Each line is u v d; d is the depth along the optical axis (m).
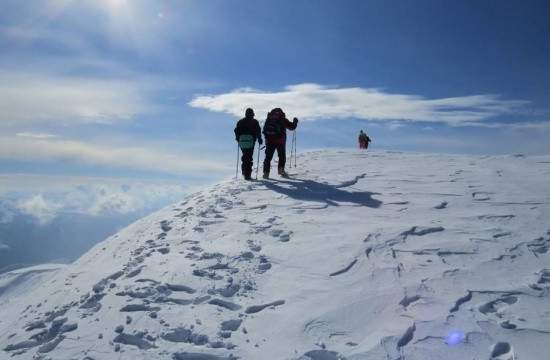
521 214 7.96
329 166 15.35
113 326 5.07
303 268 6.09
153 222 10.15
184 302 5.44
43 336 5.30
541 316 4.52
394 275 5.61
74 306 5.96
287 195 10.66
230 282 5.84
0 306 8.58
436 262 5.95
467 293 5.04
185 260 6.79
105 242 10.55
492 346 4.03
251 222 8.48
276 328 4.70
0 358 4.99
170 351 4.43
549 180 10.99
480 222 7.60
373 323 4.60
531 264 5.82
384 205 9.12
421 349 4.06
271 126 13.37
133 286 6.10
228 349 4.40
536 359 3.82
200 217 9.30
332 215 8.56
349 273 5.80
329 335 4.47
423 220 7.83
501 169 13.14
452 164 14.73
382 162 15.95
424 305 4.82
